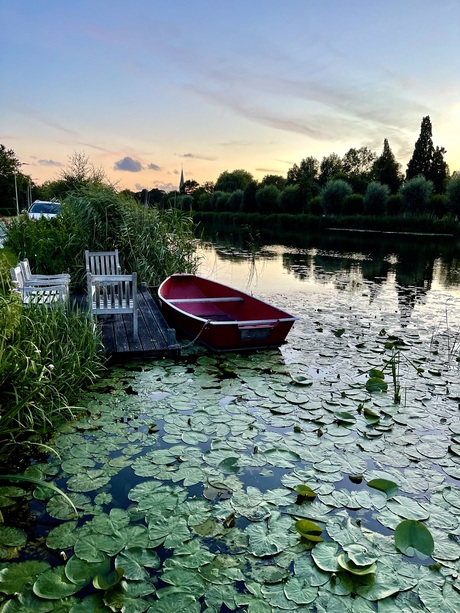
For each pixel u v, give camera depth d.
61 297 4.54
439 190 36.88
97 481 2.54
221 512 2.32
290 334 5.82
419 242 21.05
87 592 1.81
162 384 3.98
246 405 3.62
